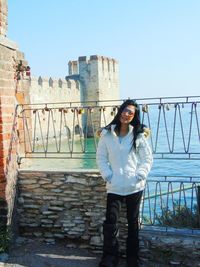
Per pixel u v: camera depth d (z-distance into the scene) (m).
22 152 6.04
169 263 5.09
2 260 4.96
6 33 5.50
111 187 4.74
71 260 5.09
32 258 5.08
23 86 6.17
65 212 5.55
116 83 51.97
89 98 46.53
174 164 18.36
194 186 6.61
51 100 37.44
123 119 4.70
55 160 21.42
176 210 6.53
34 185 5.67
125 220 5.24
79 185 5.47
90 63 46.34
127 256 4.87
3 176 5.27
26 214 5.72
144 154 4.75
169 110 5.52
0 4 5.27
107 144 4.79
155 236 5.15
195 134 33.00
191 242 5.00
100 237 5.38
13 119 5.62
